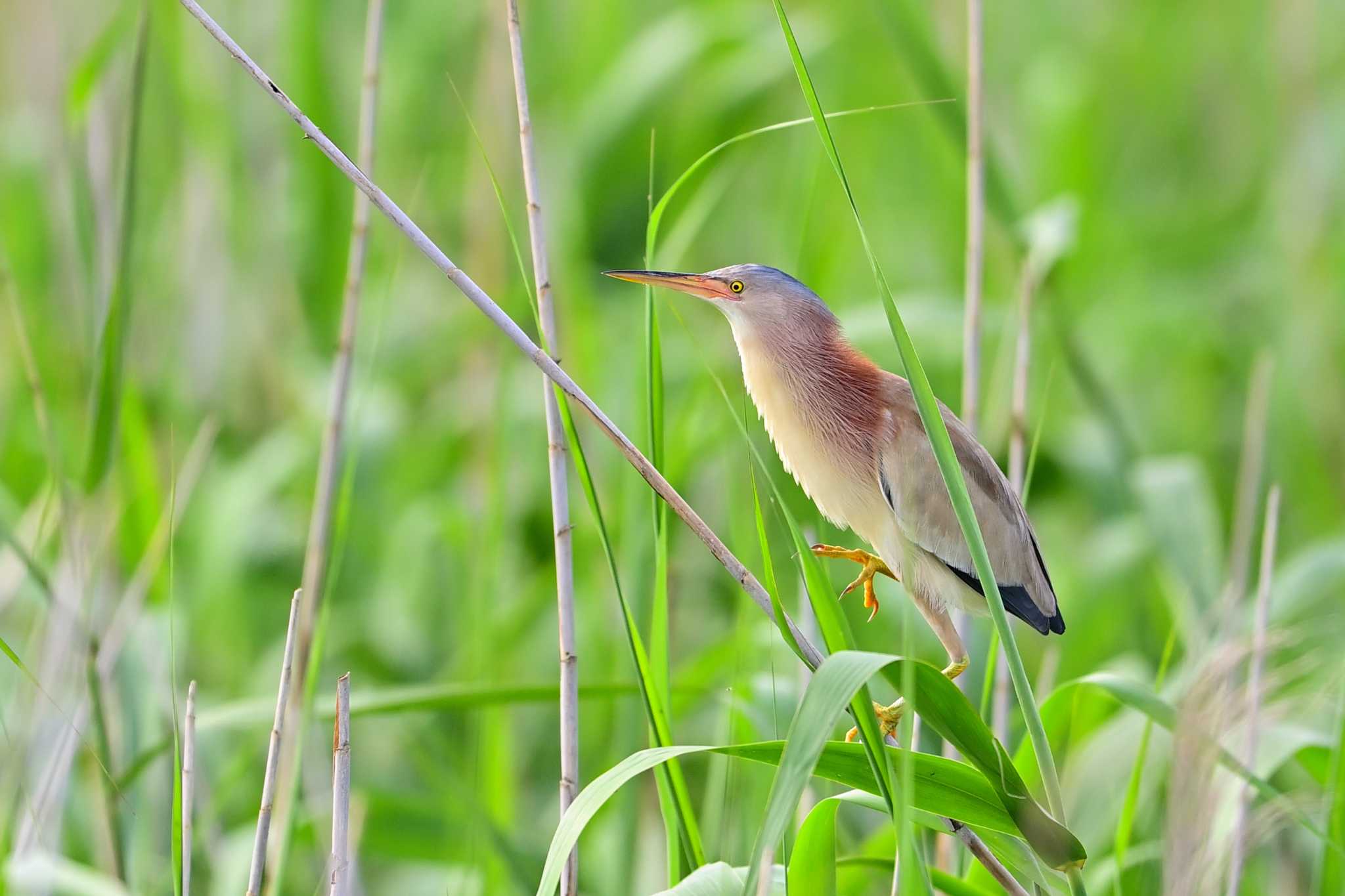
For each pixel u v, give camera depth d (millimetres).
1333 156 15258
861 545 10141
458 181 14117
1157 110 17906
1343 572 9414
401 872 9688
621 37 14289
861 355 7457
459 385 13164
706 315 12758
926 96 9570
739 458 9633
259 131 13477
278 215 13148
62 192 11188
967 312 7832
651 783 8844
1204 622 8586
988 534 7316
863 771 4918
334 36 14039
